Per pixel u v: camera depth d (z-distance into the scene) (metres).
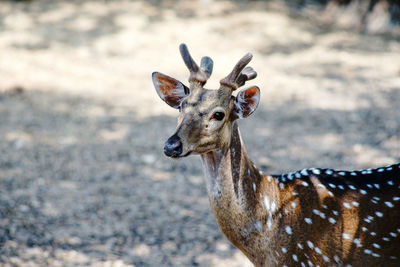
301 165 10.39
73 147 11.38
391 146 11.10
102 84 15.67
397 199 4.65
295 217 4.76
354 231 4.67
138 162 10.72
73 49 18.30
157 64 17.30
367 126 12.40
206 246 7.56
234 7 22.11
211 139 4.36
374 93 14.85
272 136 12.04
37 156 10.84
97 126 12.66
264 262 4.82
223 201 4.59
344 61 17.77
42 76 15.95
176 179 9.96
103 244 7.59
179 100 4.77
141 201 9.02
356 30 21.33
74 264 7.02
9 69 16.12
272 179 4.92
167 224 8.21
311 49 18.91
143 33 19.56
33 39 18.86
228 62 17.22
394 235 4.61
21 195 9.09
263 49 18.64
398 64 17.48
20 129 12.24
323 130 12.30
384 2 21.11
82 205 8.81
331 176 4.90
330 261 4.75
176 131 4.29
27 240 7.59
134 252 7.39
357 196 4.73
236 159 4.58
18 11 21.05
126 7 21.66
